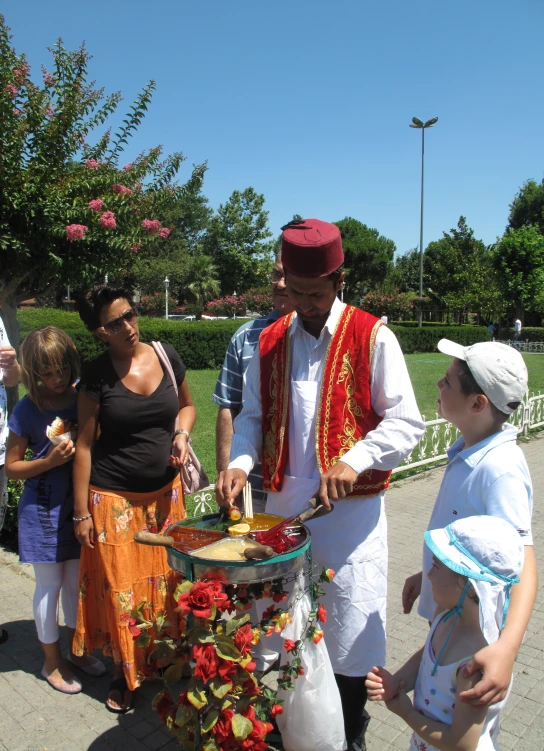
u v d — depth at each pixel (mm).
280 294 2639
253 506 2779
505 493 1785
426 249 41188
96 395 2674
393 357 2119
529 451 8281
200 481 3068
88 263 4848
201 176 5605
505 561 1551
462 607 1620
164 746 2562
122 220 4965
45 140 4668
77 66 4867
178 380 3000
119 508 2691
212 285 46438
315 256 1959
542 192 41250
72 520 2891
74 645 2857
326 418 2131
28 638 3363
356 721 2260
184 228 57375
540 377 16406
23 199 4426
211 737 1855
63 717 2744
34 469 2775
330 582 2119
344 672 2188
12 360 3080
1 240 4379
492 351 1878
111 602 2697
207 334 18562
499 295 33844
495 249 35188
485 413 1890
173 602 2807
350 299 48688
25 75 4590
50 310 18062
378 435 2010
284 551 1865
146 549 2762
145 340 17547
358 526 2152
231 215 51281
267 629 1896
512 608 1623
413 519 5531
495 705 1677
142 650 2760
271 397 2281
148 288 42938
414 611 3838
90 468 2730
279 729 2178
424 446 7336
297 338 2254
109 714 2770
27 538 2824
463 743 1553
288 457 2244
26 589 3877
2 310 5098
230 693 1846
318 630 2014
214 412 10383
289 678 1965
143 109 5215
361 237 47812
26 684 2971
